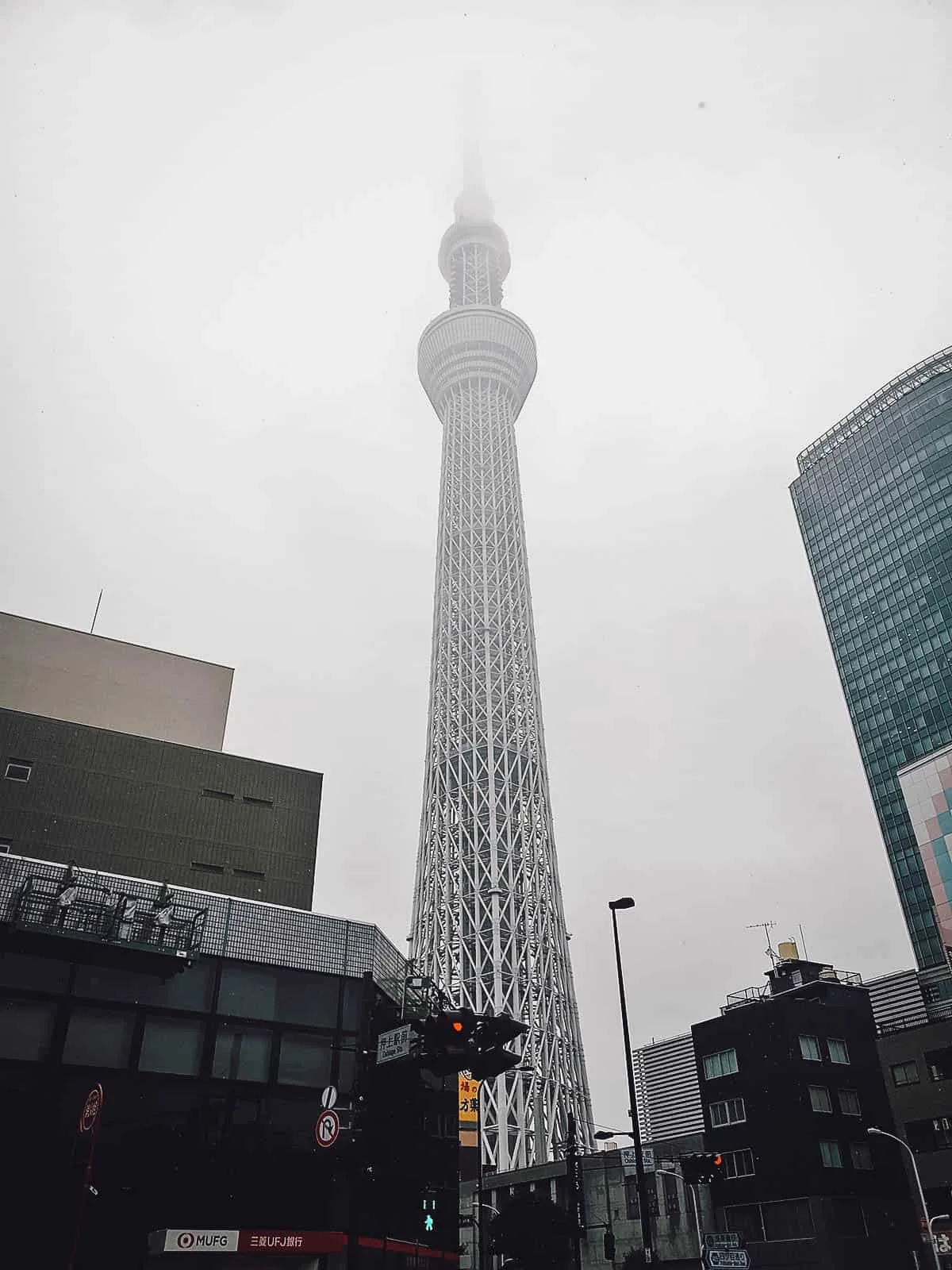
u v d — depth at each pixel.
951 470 171.62
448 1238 45.75
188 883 54.16
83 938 36.59
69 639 66.19
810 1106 69.75
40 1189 33.16
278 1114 38.19
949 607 164.75
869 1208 67.19
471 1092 89.31
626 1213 79.50
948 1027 69.38
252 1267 35.22
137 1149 35.16
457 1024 29.64
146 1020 37.47
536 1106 109.31
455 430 176.25
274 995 40.47
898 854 161.12
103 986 37.25
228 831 56.53
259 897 55.47
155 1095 36.34
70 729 55.03
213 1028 38.59
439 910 125.94
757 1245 68.06
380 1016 43.88
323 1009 41.22
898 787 164.25
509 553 158.25
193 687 68.69
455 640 149.00
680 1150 78.31
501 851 127.88
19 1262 32.03
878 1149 70.69
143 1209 34.38
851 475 189.50
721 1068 76.00
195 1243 34.00
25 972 36.16
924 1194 67.00
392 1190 41.59
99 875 39.34
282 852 57.38
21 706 62.88
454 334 183.62
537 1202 72.06
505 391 184.00
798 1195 67.06
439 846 131.00
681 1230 74.06
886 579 176.88
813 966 83.38
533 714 142.12
